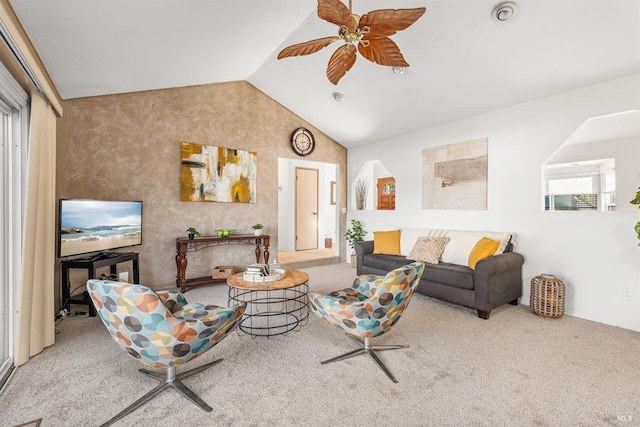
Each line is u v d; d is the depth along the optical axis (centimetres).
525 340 254
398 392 183
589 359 223
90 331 268
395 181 519
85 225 301
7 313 215
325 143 586
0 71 184
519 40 270
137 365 212
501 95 349
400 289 197
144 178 396
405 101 409
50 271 241
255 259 497
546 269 335
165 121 412
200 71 384
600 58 267
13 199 220
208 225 452
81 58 261
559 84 311
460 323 292
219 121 458
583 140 471
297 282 264
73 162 345
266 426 155
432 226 457
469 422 158
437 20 272
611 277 291
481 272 302
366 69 368
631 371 206
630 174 444
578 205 577
